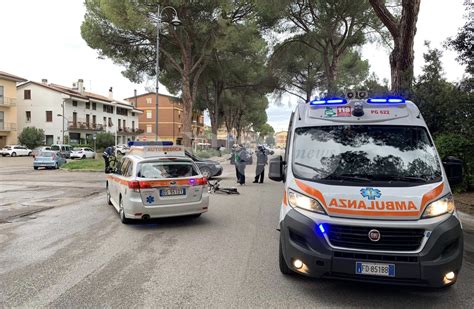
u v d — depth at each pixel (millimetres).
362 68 27219
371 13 19312
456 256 3289
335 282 3986
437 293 3719
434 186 3535
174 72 27828
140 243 5570
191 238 5875
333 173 3848
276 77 28672
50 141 47875
